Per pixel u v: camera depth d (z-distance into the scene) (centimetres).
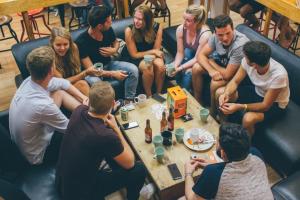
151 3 505
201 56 333
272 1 342
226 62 325
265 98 279
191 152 254
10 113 242
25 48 324
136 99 309
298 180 234
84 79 330
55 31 296
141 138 268
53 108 236
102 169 249
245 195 170
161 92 371
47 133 250
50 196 230
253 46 259
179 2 586
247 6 426
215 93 320
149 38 352
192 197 189
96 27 322
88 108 216
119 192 281
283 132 277
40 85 237
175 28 402
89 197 223
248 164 175
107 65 356
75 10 514
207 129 272
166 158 250
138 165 247
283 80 268
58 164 222
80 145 205
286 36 416
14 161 238
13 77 421
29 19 402
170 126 270
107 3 462
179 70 350
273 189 232
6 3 339
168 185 231
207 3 450
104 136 202
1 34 505
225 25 291
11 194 190
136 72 344
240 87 319
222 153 189
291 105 301
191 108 295
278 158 275
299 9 312
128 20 375
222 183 174
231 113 289
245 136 175
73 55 314
